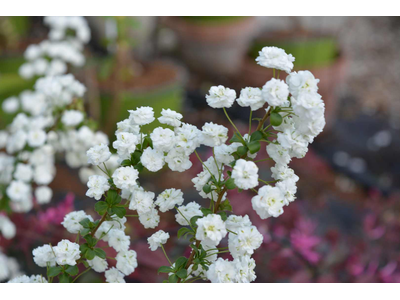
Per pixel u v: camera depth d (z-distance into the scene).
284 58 0.33
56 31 0.74
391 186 1.02
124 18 0.77
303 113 0.32
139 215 0.35
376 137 1.20
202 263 0.34
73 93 0.50
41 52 0.73
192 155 0.75
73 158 0.50
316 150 1.13
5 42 0.97
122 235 0.36
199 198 0.83
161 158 0.34
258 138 0.34
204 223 0.33
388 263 0.58
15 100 0.79
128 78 0.88
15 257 0.57
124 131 0.36
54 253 0.35
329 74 1.08
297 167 1.01
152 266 0.47
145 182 0.88
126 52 0.81
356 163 1.09
